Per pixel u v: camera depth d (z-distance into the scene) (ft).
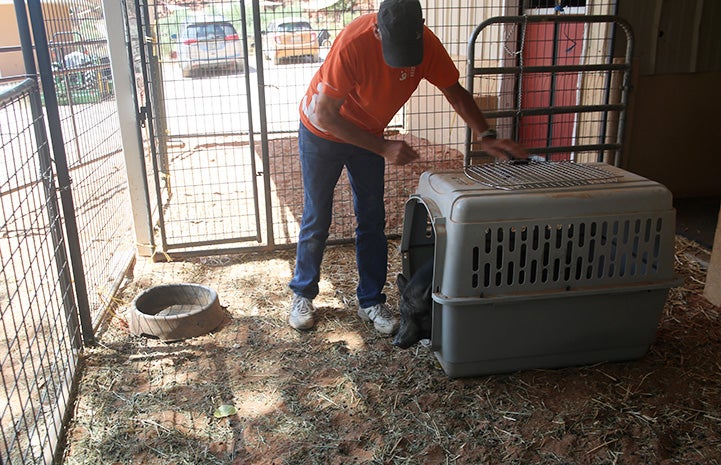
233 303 12.64
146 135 17.90
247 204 19.24
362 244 11.22
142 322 11.15
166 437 8.63
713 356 10.36
